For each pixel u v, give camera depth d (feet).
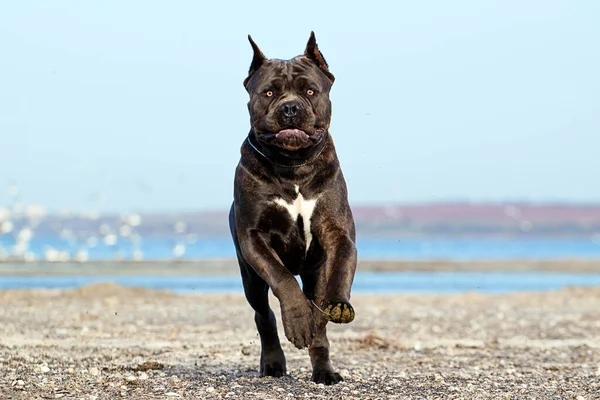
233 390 32.17
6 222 189.78
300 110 29.96
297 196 30.91
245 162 31.40
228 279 134.51
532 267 175.73
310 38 32.63
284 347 48.65
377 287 120.37
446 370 40.22
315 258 32.07
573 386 34.83
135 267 158.40
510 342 54.24
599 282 138.00
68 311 69.00
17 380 33.53
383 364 42.60
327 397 30.99
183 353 44.78
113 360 41.14
